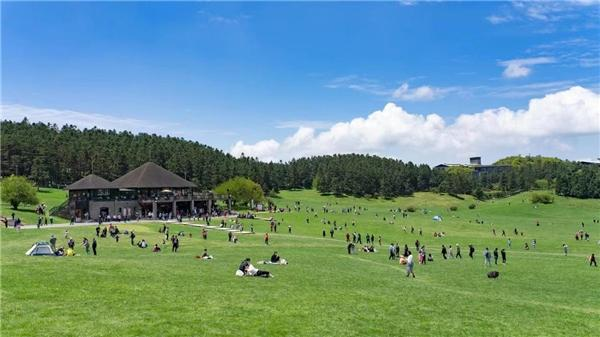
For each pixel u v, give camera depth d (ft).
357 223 435.94
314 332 73.72
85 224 345.31
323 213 547.90
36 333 65.36
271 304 90.48
